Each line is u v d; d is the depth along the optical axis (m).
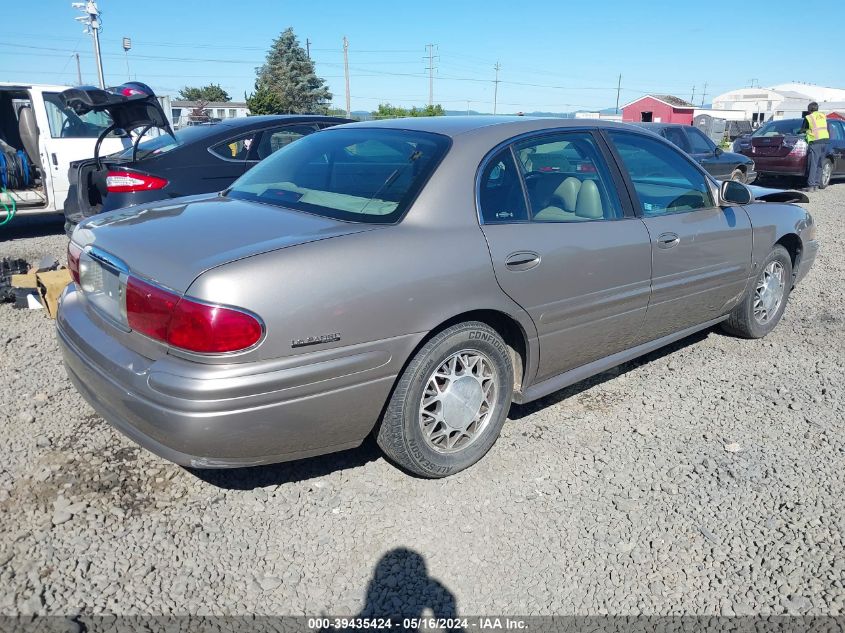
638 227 3.73
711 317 4.56
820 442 3.58
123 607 2.40
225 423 2.45
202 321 2.38
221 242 2.66
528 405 3.96
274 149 6.86
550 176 3.48
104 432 3.53
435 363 2.93
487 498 3.05
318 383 2.59
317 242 2.64
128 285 2.62
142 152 6.39
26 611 2.35
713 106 67.88
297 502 3.01
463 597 2.49
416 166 3.12
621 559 2.69
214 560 2.64
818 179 14.98
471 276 2.94
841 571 2.63
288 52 74.12
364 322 2.65
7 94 9.29
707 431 3.69
